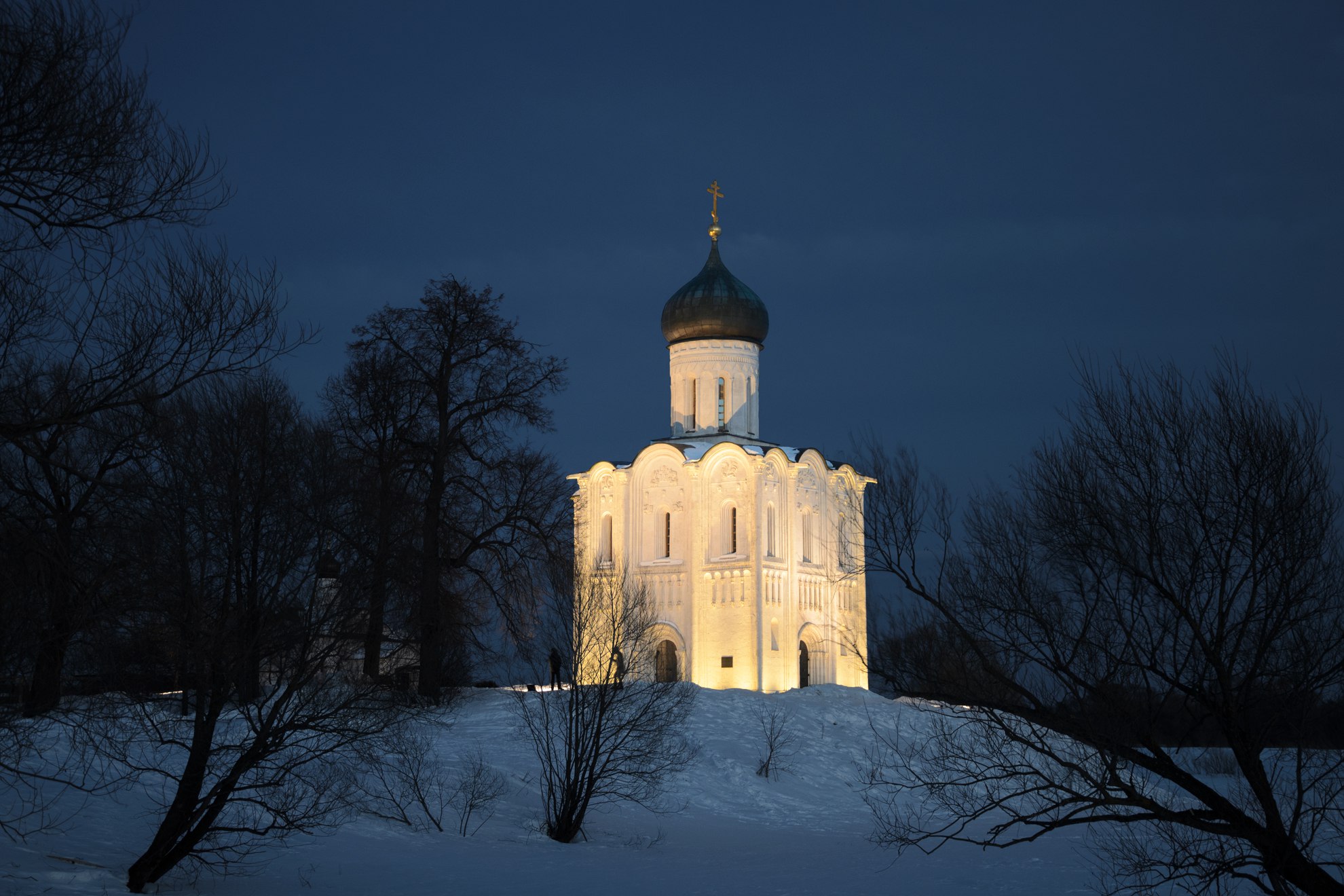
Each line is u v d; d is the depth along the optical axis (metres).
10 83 15.34
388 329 49.28
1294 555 16.81
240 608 22.06
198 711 21.84
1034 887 27.38
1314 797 19.73
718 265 66.69
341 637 23.09
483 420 49.06
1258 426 17.38
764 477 61.16
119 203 16.19
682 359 66.00
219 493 22.30
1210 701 17.02
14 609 17.77
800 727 49.84
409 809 33.97
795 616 61.59
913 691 18.31
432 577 44.81
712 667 60.44
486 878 26.97
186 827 21.72
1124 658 17.30
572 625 35.50
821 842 35.47
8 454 19.34
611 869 29.19
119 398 19.08
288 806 24.05
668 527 63.28
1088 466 18.03
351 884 25.38
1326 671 16.88
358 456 43.16
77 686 22.03
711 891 26.20
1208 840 19.23
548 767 35.31
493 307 50.16
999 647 17.92
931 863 31.16
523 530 47.81
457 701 47.97
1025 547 18.20
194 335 19.17
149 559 20.42
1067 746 20.19
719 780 43.38
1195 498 17.34
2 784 27.14
